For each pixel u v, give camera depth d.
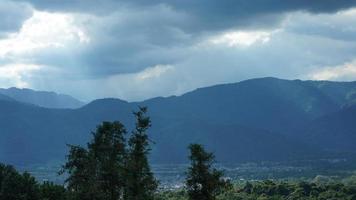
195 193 75.62
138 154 76.94
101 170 75.06
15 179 80.31
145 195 74.69
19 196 78.81
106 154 76.56
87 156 75.75
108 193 75.12
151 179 75.94
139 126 77.56
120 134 77.88
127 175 73.88
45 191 82.62
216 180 75.75
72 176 76.38
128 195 73.69
